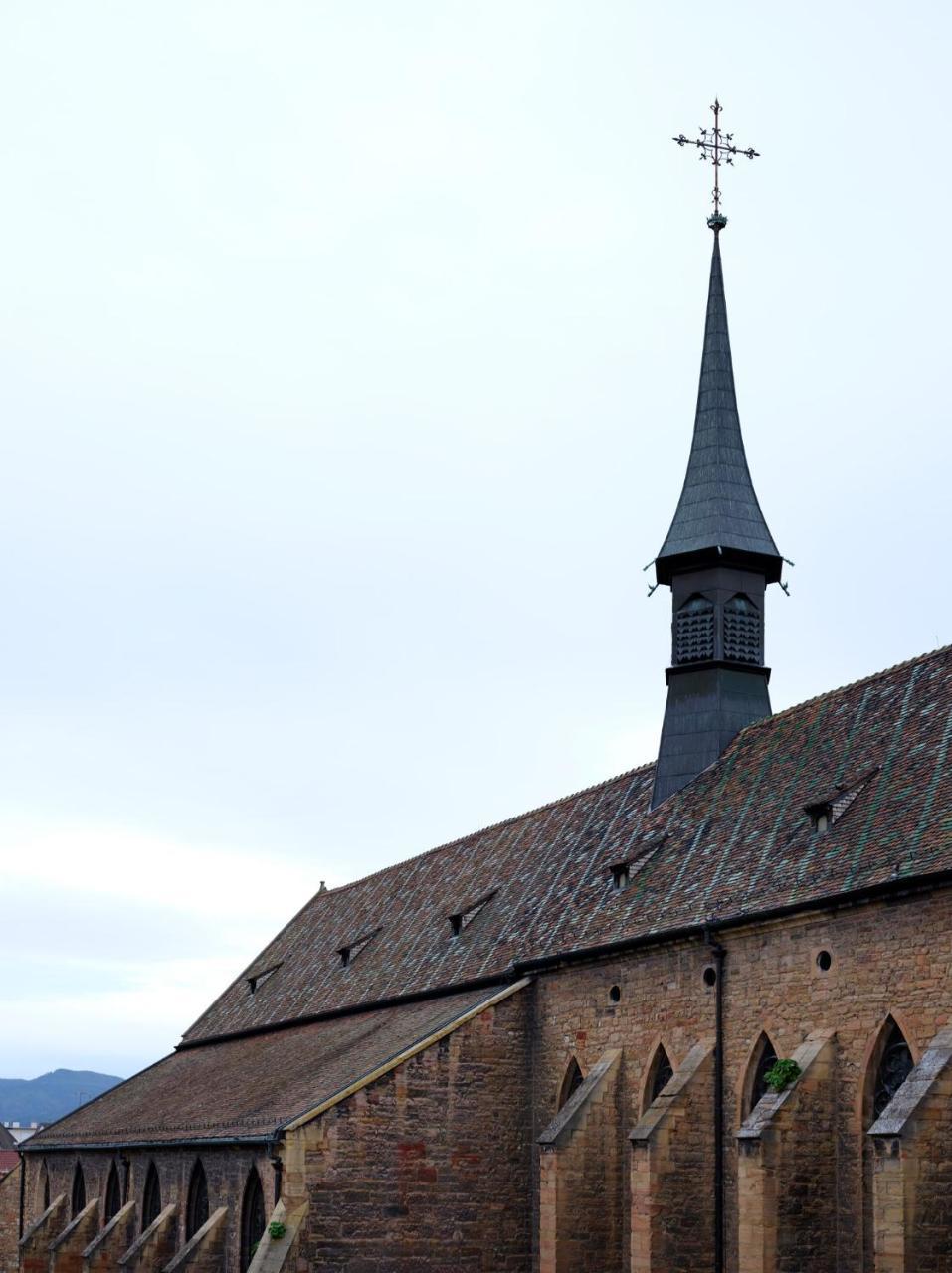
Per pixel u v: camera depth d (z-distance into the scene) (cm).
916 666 5156
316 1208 5294
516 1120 5622
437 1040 5575
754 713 5944
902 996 4100
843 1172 4231
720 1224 4641
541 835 6925
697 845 5391
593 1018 5394
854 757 4991
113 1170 7350
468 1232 5472
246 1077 6944
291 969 8569
